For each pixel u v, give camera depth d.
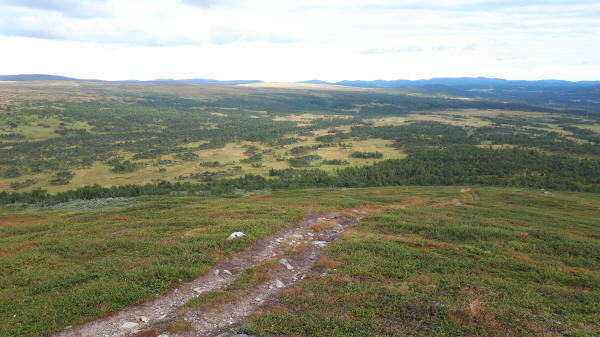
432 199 74.00
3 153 184.88
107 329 14.48
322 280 20.05
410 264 23.34
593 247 29.83
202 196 89.88
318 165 177.75
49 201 95.25
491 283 19.89
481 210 53.69
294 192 94.88
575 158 162.62
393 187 113.31
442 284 19.62
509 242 30.83
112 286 18.55
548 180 127.75
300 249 27.45
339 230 36.41
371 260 23.95
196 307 16.34
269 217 41.19
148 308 16.55
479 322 15.04
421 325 14.84
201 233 32.06
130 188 114.06
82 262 24.50
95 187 114.69
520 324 15.01
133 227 38.53
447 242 30.75
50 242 31.45
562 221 47.44
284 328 14.34
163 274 20.38
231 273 21.75
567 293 18.89
